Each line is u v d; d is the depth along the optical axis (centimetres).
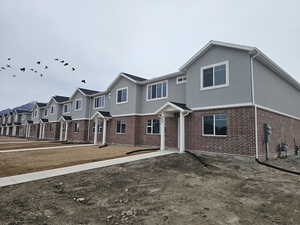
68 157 1207
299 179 766
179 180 740
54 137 3262
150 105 1831
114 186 659
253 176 802
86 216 436
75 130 2792
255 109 1096
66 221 410
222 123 1203
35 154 1353
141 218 426
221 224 399
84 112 2630
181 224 397
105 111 2305
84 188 635
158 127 1728
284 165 1060
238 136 1120
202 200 539
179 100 1573
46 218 423
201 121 1315
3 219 413
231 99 1173
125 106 2017
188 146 1384
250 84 1099
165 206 495
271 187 657
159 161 1040
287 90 1625
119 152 1420
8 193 579
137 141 1883
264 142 1161
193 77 1395
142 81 1870
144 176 784
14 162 1052
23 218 420
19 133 4903
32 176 763
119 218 427
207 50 1326
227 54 1220
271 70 1363
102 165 955
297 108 1834
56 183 681
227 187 661
